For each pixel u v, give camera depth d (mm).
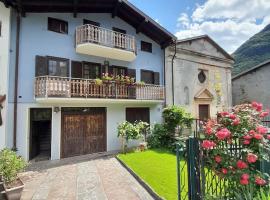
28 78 10125
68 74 11344
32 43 10336
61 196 6078
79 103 11539
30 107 10133
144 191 6285
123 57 13148
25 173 8297
